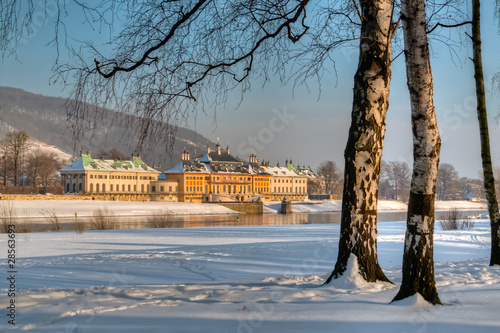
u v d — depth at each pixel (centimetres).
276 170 18875
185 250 2333
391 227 4797
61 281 1412
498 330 660
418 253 893
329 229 4850
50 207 9425
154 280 1435
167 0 1029
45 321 755
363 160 1107
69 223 7256
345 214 1121
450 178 18725
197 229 4909
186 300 918
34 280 1428
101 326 718
